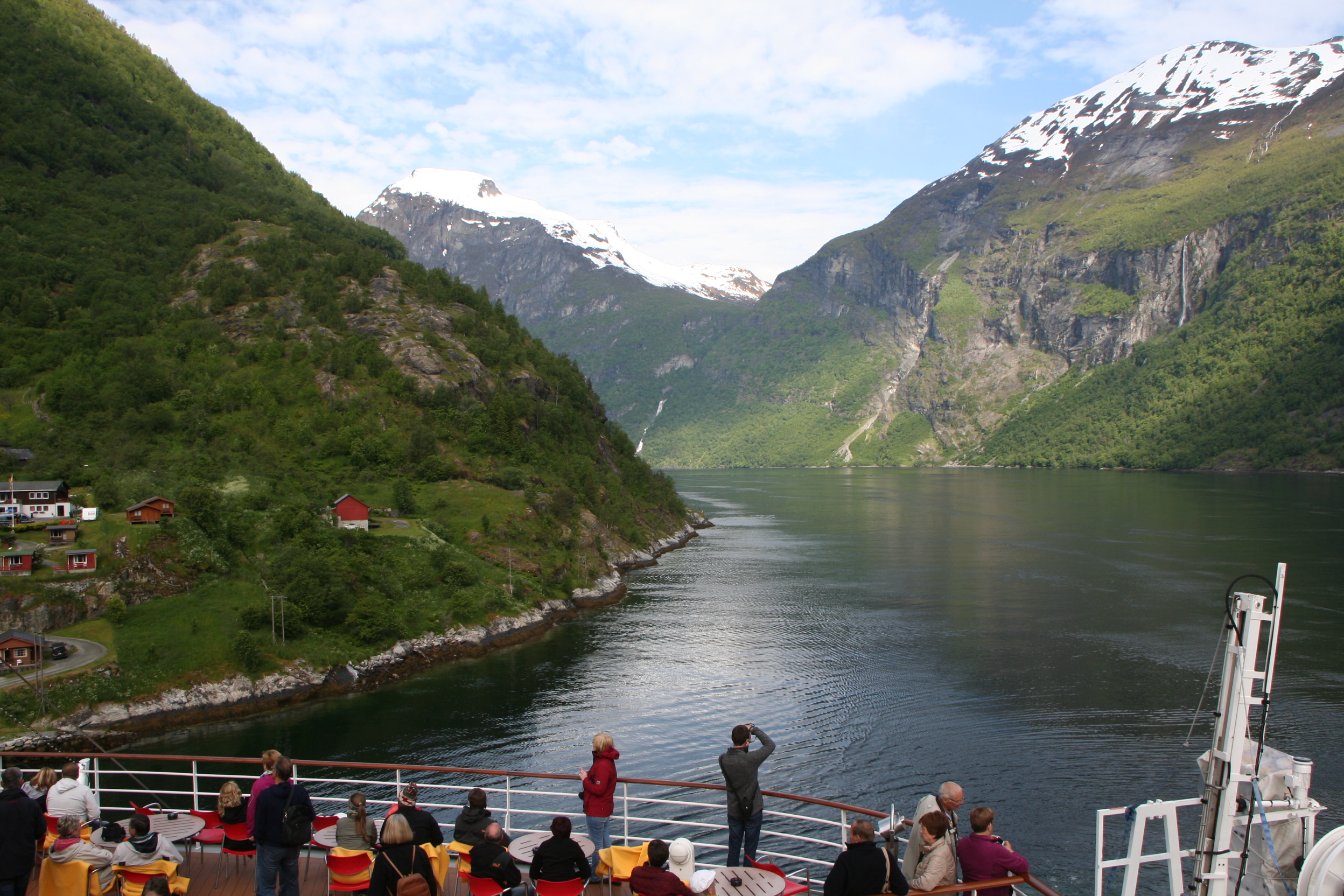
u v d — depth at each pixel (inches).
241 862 911.0
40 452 5236.2
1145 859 738.8
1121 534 7544.3
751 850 842.8
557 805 2335.1
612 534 6565.0
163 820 914.7
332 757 2716.5
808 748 2723.9
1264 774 751.7
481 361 7854.3
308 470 5876.0
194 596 3695.9
